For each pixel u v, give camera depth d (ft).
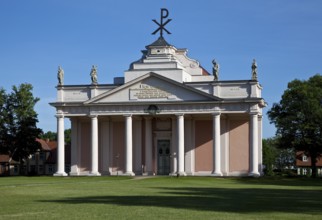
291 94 352.90
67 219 86.12
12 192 150.82
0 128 368.68
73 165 313.53
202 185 212.23
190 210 100.48
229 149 302.04
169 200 123.95
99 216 90.07
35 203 113.91
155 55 302.86
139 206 107.24
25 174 397.60
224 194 150.30
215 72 293.23
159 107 292.20
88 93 303.89
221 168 301.22
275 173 424.46
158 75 291.17
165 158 308.19
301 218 88.79
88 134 314.55
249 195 146.92
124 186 191.42
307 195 150.00
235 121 302.86
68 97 305.32
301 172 495.41
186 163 304.30
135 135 309.01
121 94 297.12
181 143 289.53
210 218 88.07
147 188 178.70
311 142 344.90
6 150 372.79
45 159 514.27
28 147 375.86
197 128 306.14
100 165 314.35
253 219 87.10
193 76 316.60
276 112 361.71
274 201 124.47
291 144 352.28
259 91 304.91
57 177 283.18
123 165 311.68
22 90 373.61
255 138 284.00
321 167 491.72
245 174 300.20
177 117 290.35
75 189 168.14
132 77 299.99
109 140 313.94
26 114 371.56
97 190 163.22
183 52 322.55
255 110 284.00
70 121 316.19
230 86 290.35
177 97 290.97
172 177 271.08
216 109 286.66
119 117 309.22
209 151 304.09
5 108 372.38
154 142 309.42
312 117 345.10
